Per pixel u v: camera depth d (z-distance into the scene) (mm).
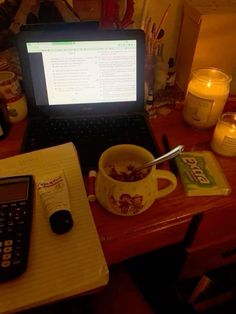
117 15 722
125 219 496
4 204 469
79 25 637
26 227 441
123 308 692
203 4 729
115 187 448
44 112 693
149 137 647
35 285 396
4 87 638
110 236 473
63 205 469
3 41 670
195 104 673
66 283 400
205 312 1005
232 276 938
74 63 647
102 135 649
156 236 507
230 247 717
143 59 658
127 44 639
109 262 507
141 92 697
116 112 714
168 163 600
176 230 525
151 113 742
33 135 643
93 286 406
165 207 521
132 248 502
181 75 833
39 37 608
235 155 629
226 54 771
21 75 707
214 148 641
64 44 624
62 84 668
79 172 555
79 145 624
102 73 666
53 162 574
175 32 812
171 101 783
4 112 646
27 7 650
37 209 486
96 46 634
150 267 941
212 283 887
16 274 393
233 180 582
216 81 667
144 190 454
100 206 510
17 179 510
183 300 918
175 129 715
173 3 758
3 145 642
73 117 695
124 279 754
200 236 621
